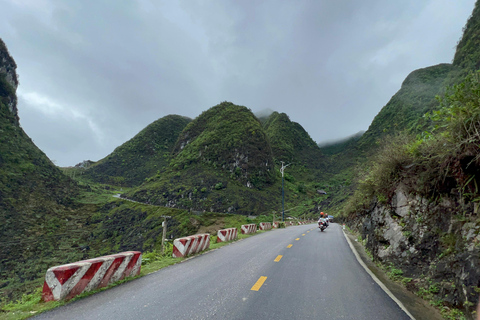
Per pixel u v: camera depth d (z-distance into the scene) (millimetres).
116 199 125062
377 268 6672
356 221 19203
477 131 3779
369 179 8891
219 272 5996
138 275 5645
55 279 4016
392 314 3609
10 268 57812
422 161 5730
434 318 3525
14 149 120438
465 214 4238
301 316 3455
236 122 177875
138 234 79188
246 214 95938
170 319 3273
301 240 13180
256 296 4262
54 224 93500
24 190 104500
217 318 3328
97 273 4613
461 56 54312
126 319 3260
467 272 3578
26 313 3447
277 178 154375
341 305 3914
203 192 113500
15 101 144250
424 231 5316
